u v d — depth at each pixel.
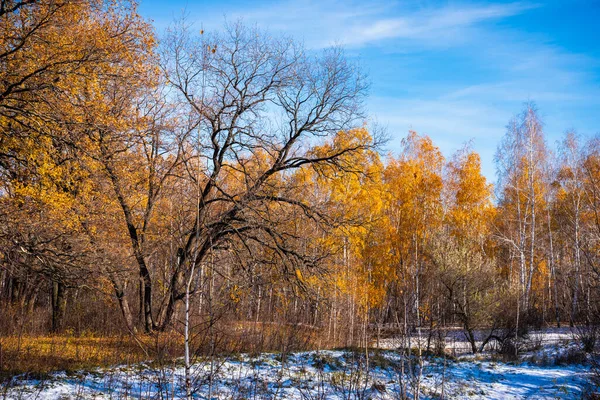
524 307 20.17
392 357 11.27
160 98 16.14
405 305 7.88
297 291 16.70
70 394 7.82
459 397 9.26
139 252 16.08
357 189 24.16
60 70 12.36
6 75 12.14
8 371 9.00
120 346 11.73
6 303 16.12
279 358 11.27
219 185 17.27
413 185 29.72
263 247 18.06
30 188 12.94
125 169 15.76
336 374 10.03
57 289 18.50
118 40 13.88
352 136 20.05
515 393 9.84
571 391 9.92
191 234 13.55
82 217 14.67
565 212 27.97
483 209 32.69
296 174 22.72
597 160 27.77
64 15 12.73
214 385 8.62
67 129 12.90
